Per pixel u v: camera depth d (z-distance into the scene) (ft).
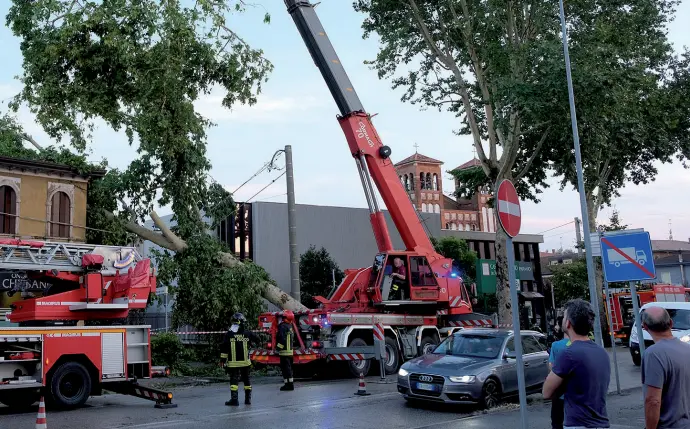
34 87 68.39
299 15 62.85
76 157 78.43
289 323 51.93
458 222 305.94
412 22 98.58
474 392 37.68
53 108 68.28
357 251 150.82
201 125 74.18
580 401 15.14
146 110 67.51
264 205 138.21
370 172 63.52
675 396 14.57
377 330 56.13
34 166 73.61
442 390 37.81
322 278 130.00
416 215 64.64
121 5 63.87
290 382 49.98
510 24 91.40
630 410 37.37
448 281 65.26
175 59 66.74
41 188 74.49
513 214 22.76
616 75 80.84
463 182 117.70
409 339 62.80
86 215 78.02
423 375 38.78
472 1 92.27
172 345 65.98
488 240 185.88
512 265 22.16
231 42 72.64
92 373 41.91
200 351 72.79
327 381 56.90
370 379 56.80
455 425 33.30
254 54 73.10
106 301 43.80
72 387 40.63
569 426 15.17
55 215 75.20
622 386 48.52
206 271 73.05
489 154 99.25
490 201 103.71
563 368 15.33
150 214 76.28
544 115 84.43
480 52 93.25
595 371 15.15
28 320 41.68
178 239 76.13
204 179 76.23
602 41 83.05
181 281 71.92
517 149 95.86
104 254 44.68
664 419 14.57
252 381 58.80
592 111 82.43
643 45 93.86
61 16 66.13
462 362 39.73
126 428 32.91
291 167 72.28
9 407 41.86
